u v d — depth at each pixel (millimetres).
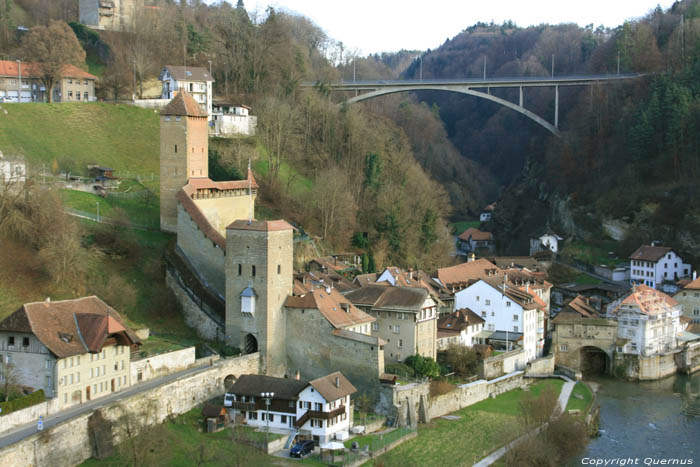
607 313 164875
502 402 130750
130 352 107062
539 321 158750
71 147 174625
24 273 119375
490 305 153875
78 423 87500
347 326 122500
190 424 102625
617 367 157000
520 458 103375
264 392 106125
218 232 133875
